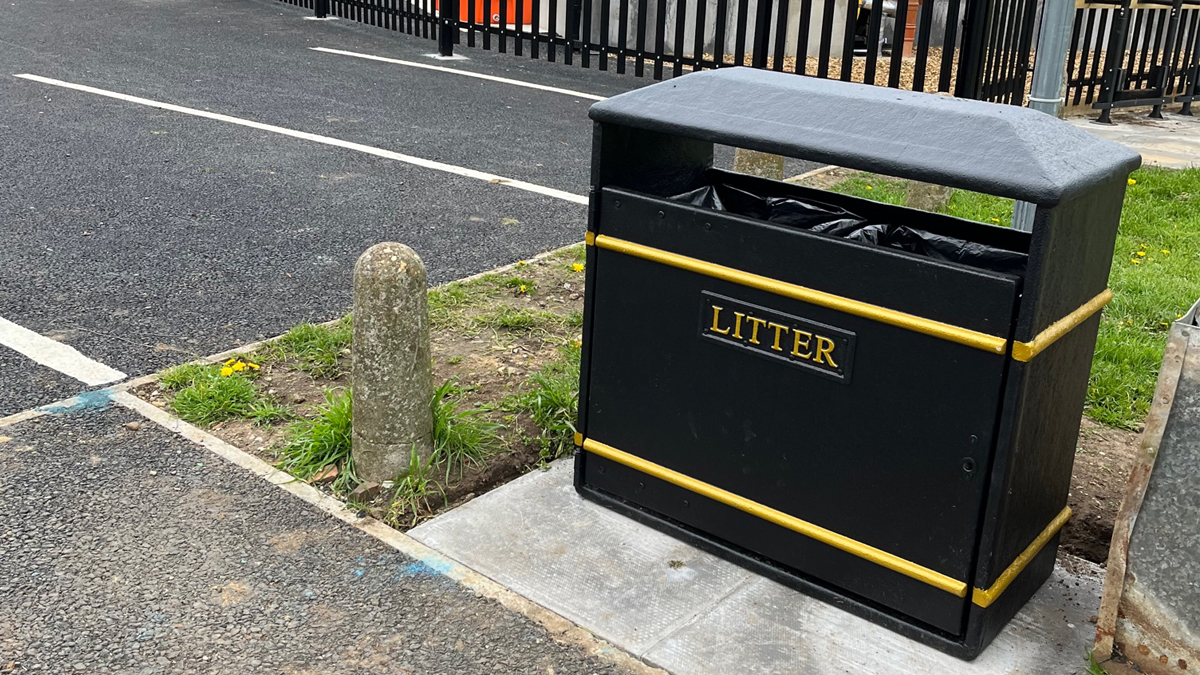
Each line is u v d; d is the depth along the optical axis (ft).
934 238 10.87
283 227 21.53
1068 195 8.30
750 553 11.09
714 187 12.35
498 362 15.46
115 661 9.31
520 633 9.98
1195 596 8.86
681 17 31.94
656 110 10.40
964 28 22.72
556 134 31.24
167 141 27.99
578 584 10.75
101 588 10.23
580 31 47.62
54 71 36.22
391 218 22.50
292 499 11.90
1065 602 10.89
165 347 15.66
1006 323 8.78
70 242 19.93
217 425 13.43
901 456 9.69
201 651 9.50
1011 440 9.04
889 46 50.80
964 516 9.46
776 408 10.37
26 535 10.93
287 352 15.48
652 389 11.28
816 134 9.50
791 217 12.02
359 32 48.03
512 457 12.97
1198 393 8.38
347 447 12.51
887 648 10.02
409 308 11.68
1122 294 19.12
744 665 9.73
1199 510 8.62
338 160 26.99
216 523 11.36
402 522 11.75
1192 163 31.24
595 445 11.93
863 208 11.76
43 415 13.39
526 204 24.08
